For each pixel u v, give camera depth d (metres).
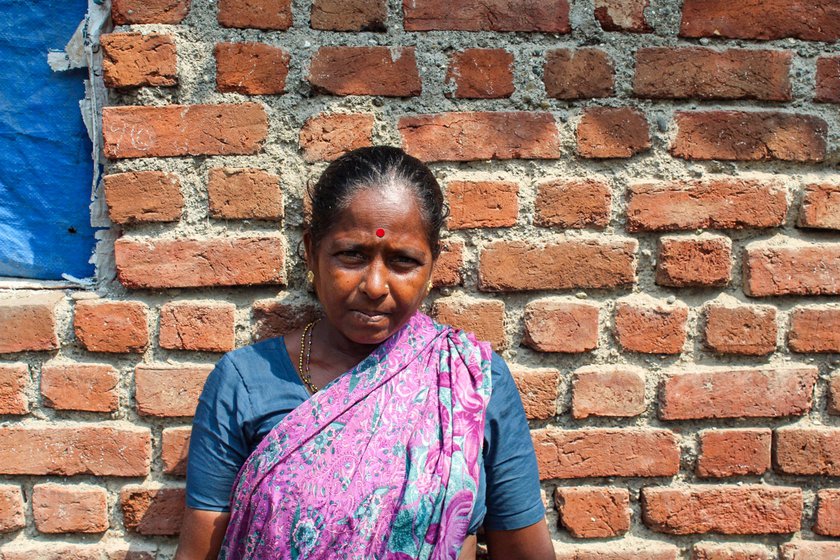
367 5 1.36
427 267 1.14
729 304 1.40
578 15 1.38
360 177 1.10
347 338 1.19
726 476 1.42
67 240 1.49
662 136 1.39
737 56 1.39
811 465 1.42
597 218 1.39
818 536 1.44
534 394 1.40
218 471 1.17
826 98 1.41
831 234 1.41
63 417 1.39
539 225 1.39
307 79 1.36
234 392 1.18
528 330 1.39
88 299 1.39
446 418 1.11
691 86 1.39
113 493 1.40
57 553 1.39
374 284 1.08
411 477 1.06
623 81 1.38
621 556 1.41
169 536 1.40
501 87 1.37
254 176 1.36
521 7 1.37
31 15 1.47
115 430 1.38
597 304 1.40
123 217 1.35
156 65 1.34
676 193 1.38
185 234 1.36
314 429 1.10
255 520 1.08
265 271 1.36
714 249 1.39
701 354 1.41
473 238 1.38
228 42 1.35
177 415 1.38
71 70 1.48
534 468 1.24
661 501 1.41
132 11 1.34
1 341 1.37
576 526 1.41
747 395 1.41
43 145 1.49
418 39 1.37
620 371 1.40
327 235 1.11
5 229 1.51
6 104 1.49
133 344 1.37
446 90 1.37
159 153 1.35
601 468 1.41
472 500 1.09
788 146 1.40
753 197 1.39
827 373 1.43
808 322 1.41
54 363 1.38
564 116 1.38
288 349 1.22
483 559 1.40
